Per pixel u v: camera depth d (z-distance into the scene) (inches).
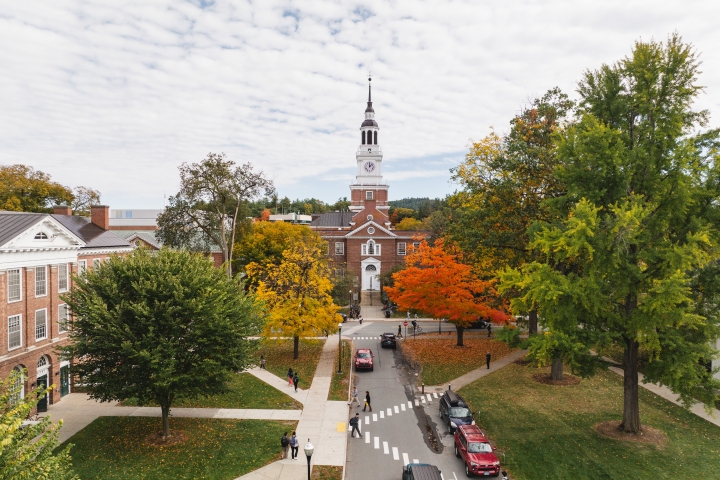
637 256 816.9
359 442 964.6
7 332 1042.1
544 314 852.0
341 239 2925.7
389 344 1704.0
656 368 818.8
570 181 926.4
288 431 1003.9
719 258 820.0
